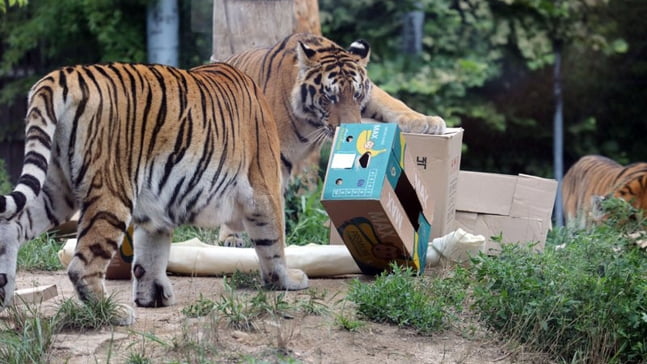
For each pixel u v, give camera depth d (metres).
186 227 14.51
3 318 9.29
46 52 29.88
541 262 10.43
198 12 27.48
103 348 8.66
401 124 14.10
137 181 9.27
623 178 19.23
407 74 28.41
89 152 8.91
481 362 9.18
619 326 9.70
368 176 10.23
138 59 28.06
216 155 9.83
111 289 11.13
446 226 12.41
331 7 28.88
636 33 32.84
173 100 9.51
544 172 32.09
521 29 30.23
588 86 33.12
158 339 8.59
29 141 8.59
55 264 12.47
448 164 12.28
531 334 9.63
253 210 10.47
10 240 8.93
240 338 8.99
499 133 31.89
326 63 13.90
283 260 10.80
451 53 29.73
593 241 11.75
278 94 13.88
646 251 11.80
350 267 11.66
